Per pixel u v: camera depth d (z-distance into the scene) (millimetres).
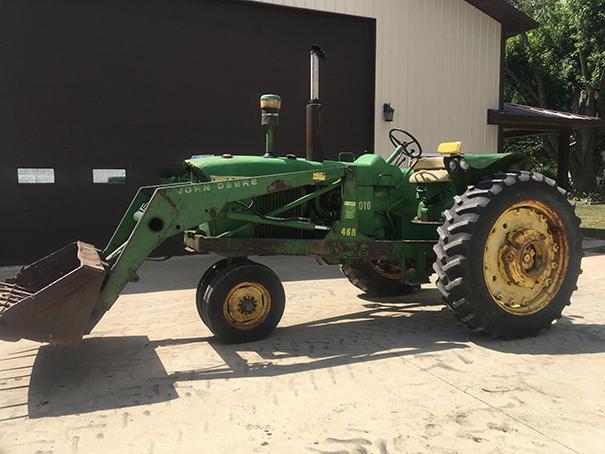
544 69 24359
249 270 3871
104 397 2988
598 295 5602
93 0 7527
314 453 2350
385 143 9469
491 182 4008
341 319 4625
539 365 3418
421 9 9539
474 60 10172
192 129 8234
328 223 4336
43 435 2545
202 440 2479
